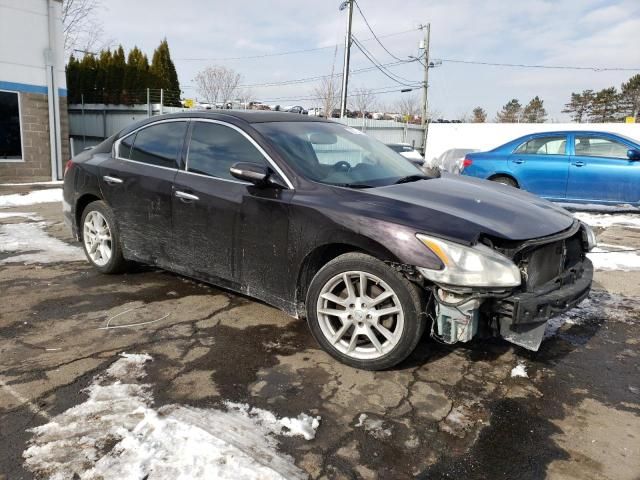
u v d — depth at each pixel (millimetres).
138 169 4258
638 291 4680
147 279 4684
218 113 3918
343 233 2973
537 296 2787
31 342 3338
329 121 4367
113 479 2068
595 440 2453
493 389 2898
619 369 3180
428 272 2688
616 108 55500
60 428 2406
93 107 23172
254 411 2596
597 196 8664
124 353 3201
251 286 3559
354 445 2359
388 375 3016
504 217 3027
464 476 2182
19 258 5371
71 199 4918
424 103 36469
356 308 3021
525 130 26938
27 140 12898
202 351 3260
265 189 3385
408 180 3668
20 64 12500
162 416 2516
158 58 27078
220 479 2080
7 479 2068
